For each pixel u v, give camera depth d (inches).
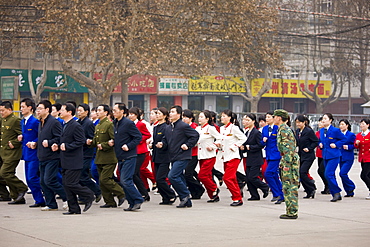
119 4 1105.4
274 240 335.0
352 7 1809.8
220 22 1200.2
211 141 500.1
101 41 1111.0
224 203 503.8
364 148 553.9
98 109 447.2
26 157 457.1
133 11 1076.5
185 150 466.0
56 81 1624.0
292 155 412.8
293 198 415.8
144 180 555.8
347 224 397.7
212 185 505.7
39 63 1608.0
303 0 1863.9
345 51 1910.7
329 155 530.3
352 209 474.9
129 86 1758.1
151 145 534.6
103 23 1032.2
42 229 359.9
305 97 2134.6
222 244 320.8
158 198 538.0
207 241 328.5
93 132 483.8
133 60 1122.7
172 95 1870.1
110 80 1134.4
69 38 1047.6
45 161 432.1
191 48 1194.6
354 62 2117.4
